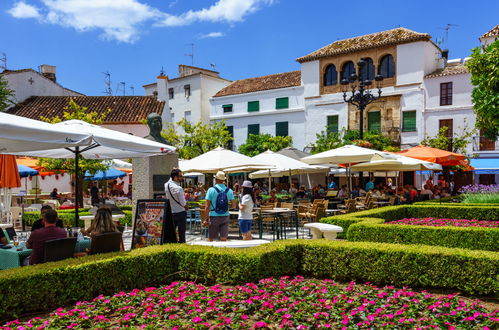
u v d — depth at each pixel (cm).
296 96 3656
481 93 1259
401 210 1368
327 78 3541
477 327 472
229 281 676
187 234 1370
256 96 3862
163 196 1230
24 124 605
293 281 668
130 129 3044
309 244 754
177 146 3256
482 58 1235
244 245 780
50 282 564
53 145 696
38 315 549
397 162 1541
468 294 634
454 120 2969
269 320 497
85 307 552
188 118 4434
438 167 1823
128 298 596
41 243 657
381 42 3216
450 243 880
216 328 475
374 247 698
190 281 714
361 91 1850
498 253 632
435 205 1406
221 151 1421
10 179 1291
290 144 3584
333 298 573
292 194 2027
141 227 830
